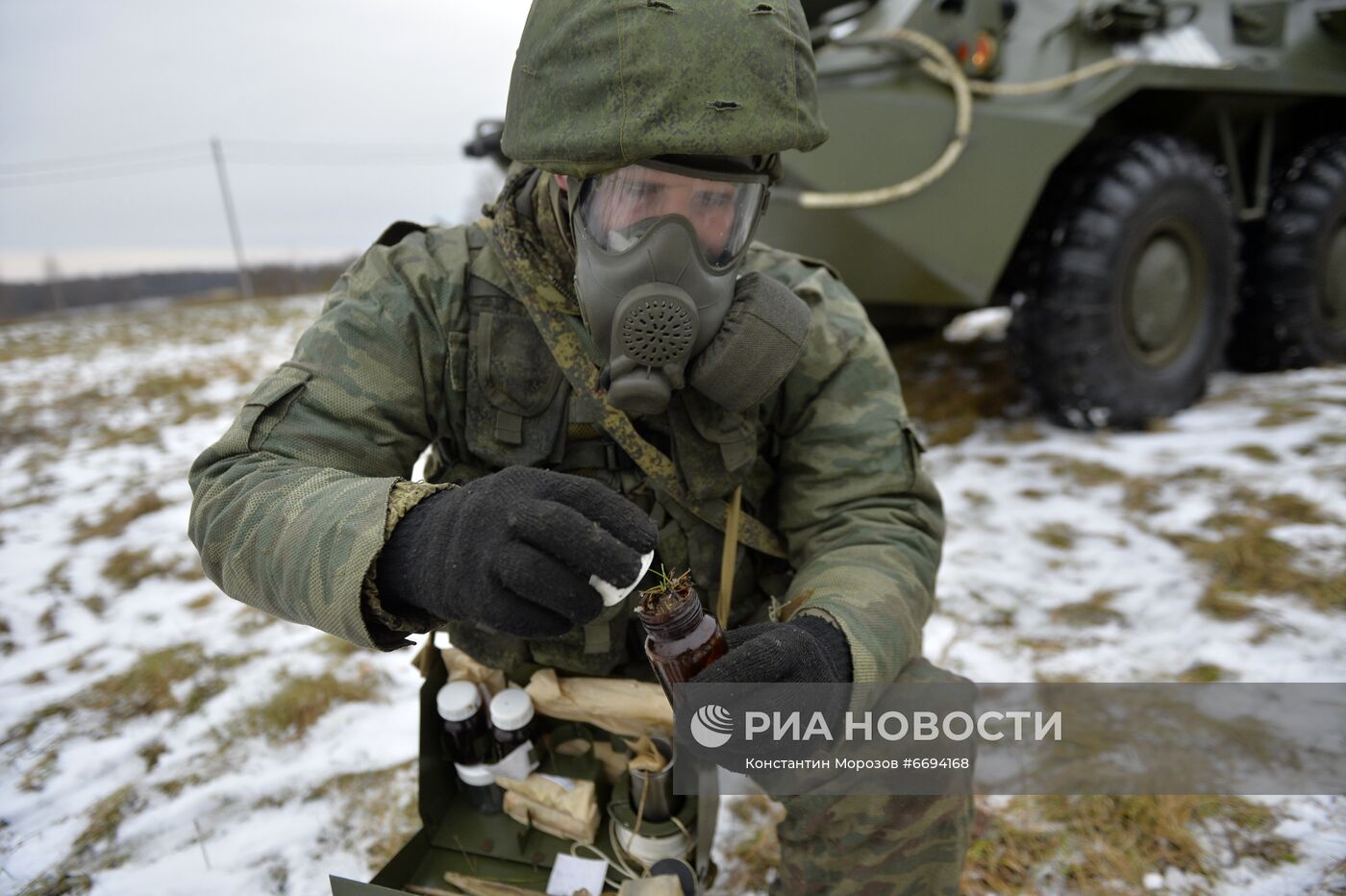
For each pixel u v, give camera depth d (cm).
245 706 234
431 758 140
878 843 119
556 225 117
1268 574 248
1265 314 445
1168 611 239
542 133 100
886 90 311
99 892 175
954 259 321
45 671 262
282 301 1891
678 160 99
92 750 221
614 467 124
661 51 93
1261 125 426
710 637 96
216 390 670
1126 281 356
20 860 184
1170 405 378
